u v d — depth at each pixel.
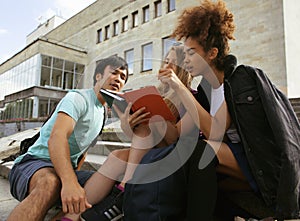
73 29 20.80
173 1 8.44
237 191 1.16
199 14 1.27
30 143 1.55
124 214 1.02
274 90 1.10
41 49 17.56
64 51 16.78
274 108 1.01
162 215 0.95
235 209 1.16
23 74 19.22
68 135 1.21
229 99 1.10
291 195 0.94
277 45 8.98
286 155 0.94
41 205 1.05
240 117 1.06
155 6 8.00
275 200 0.98
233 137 1.16
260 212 1.08
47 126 1.38
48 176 1.11
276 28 9.09
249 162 1.02
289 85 8.61
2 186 2.35
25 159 1.33
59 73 16.94
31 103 16.55
